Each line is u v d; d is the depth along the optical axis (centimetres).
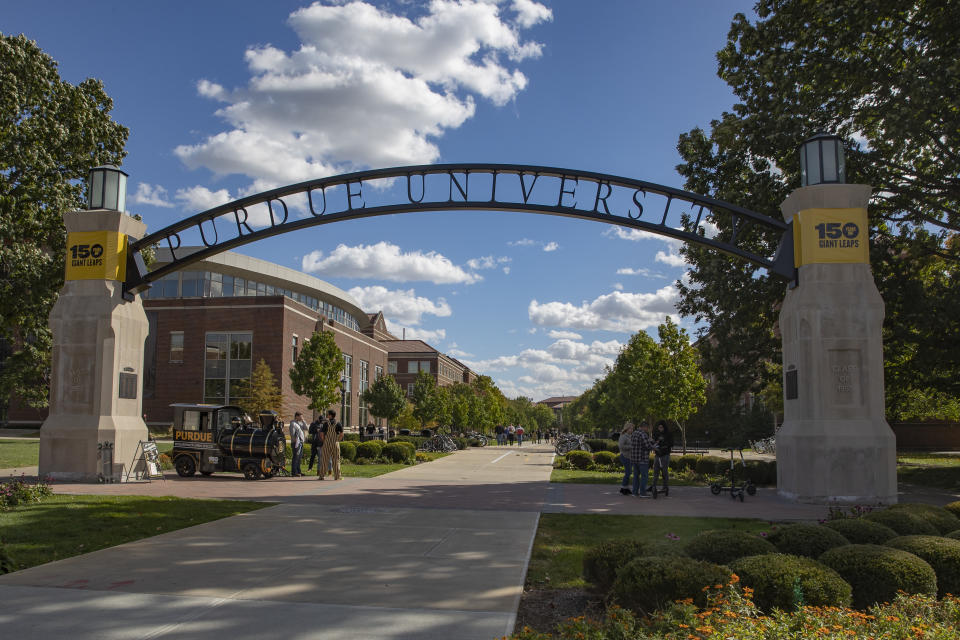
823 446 1263
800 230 1356
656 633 399
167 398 4500
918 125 1533
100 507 1109
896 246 1781
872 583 526
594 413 6562
